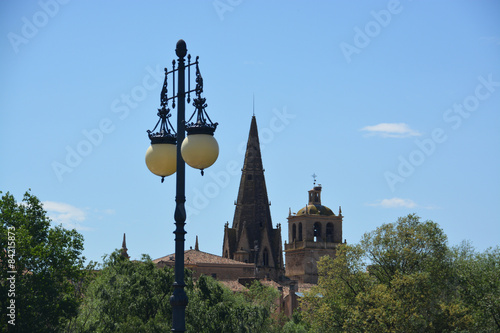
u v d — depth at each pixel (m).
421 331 120.44
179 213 32.19
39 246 101.75
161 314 116.06
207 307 123.12
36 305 98.38
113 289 119.25
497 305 123.25
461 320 120.12
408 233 135.50
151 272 126.75
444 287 134.00
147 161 33.12
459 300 131.25
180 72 33.12
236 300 141.50
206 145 31.34
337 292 138.12
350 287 137.88
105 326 111.25
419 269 134.25
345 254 139.25
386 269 137.75
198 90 32.41
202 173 32.03
